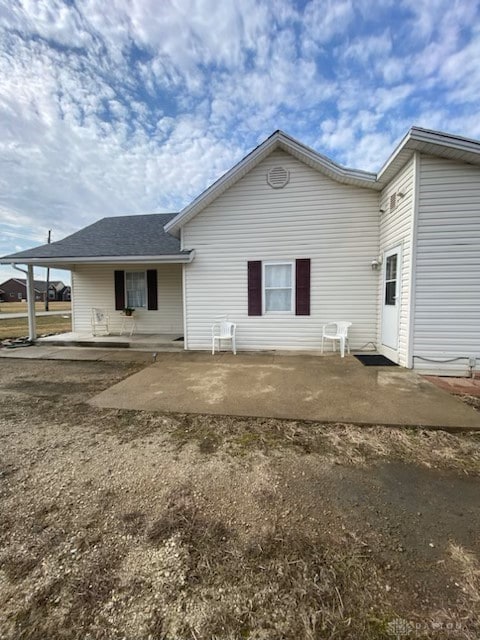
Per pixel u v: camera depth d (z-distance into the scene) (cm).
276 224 721
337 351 713
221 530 185
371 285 695
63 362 672
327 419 346
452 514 197
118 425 341
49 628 130
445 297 512
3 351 794
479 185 486
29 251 877
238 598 142
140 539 179
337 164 639
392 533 181
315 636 125
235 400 413
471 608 135
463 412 360
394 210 592
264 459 266
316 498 214
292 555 166
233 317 760
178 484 232
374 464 257
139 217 1227
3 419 361
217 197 741
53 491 225
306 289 720
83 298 1065
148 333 1027
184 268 771
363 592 144
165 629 129
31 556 167
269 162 711
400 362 574
